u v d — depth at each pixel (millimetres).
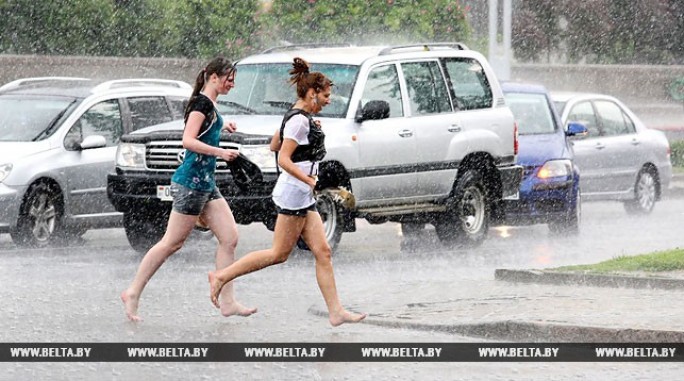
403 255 41594
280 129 27359
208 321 28328
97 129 43906
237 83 41906
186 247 44281
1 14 78000
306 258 40031
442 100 42812
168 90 46219
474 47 78625
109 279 34844
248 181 28219
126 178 39156
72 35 79062
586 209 59531
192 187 28156
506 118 44469
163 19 80188
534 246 44469
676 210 58375
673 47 118188
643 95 115438
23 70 76938
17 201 41219
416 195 41719
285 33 76625
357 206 40094
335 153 39156
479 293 30531
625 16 115875
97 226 43750
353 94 40375
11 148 41969
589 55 117438
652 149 55688
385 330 27125
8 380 22656
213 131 28156
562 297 29469
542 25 111375
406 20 73375
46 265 37781
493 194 44344
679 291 30234
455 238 43375
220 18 79062
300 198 27109
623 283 31156
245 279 35125
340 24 72875
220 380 22703
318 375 23031
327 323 28047
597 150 53188
